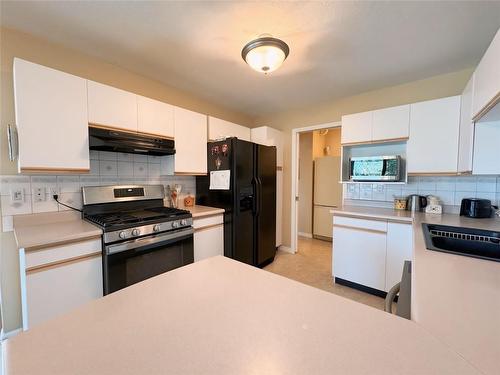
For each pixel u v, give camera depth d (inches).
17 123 56.8
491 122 62.1
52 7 55.7
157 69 87.1
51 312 54.3
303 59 79.0
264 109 136.2
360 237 92.6
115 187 84.5
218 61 81.2
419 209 92.8
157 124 85.3
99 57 79.0
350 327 22.4
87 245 60.0
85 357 18.7
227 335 21.4
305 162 181.0
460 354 18.0
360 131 98.7
